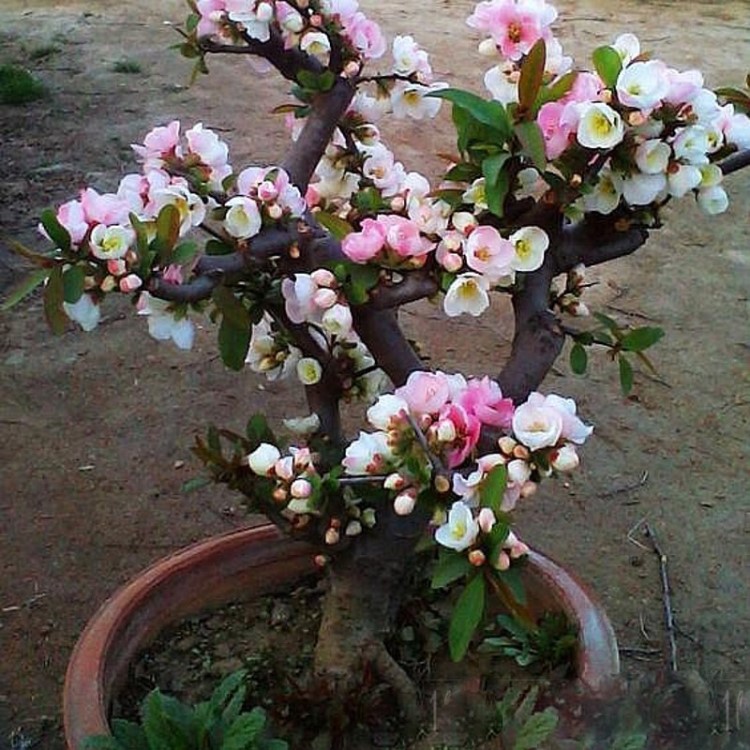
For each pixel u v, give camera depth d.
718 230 4.68
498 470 1.39
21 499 2.95
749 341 3.86
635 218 1.67
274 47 1.91
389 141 5.22
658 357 3.74
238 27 1.87
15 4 7.62
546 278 1.72
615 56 1.46
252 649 2.08
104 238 1.42
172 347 3.68
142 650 2.03
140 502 2.96
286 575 2.21
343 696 1.87
